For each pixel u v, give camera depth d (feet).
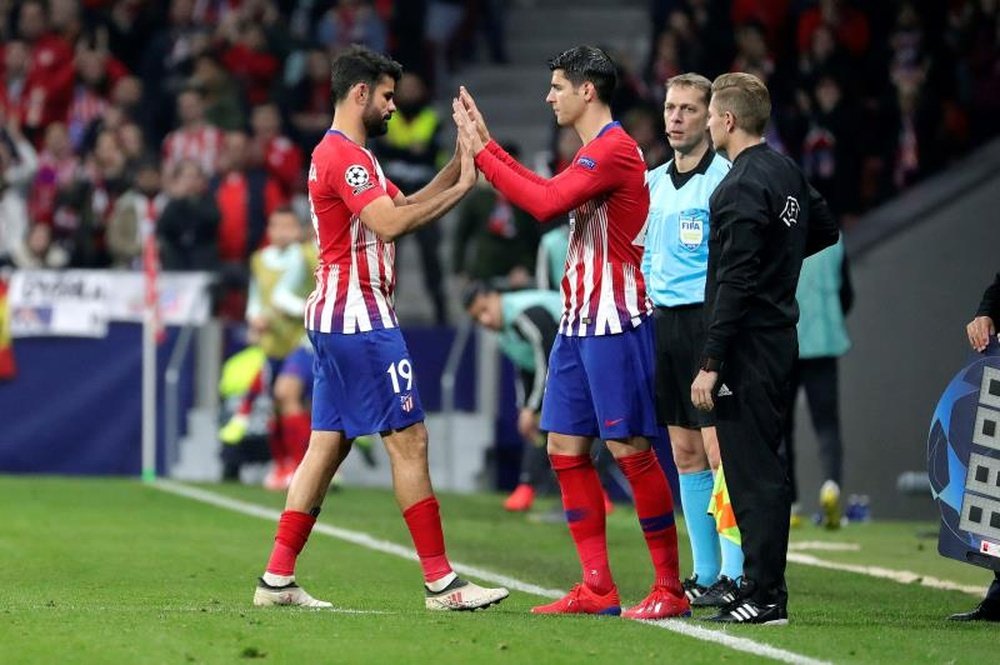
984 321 94.02
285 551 95.14
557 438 94.17
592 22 264.52
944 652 82.84
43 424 198.59
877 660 80.02
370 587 108.99
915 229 181.47
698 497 104.06
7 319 198.80
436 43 254.27
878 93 203.62
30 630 84.17
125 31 245.24
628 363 92.12
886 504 179.93
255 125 218.38
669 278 102.47
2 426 198.90
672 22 216.33
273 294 182.39
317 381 94.58
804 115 200.64
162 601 98.89
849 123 198.80
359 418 92.73
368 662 77.20
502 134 251.19
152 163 220.02
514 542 138.92
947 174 190.90
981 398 93.25
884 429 179.83
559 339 94.17
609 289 92.27
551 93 92.63
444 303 219.20
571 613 93.20
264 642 81.05
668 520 93.20
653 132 192.75
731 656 79.66
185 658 77.82
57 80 237.66
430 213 90.38
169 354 198.39
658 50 217.15
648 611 92.22
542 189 90.68
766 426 88.94
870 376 179.73
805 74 201.67
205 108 227.81
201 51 228.43
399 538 139.74
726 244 88.02
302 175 230.68
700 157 103.24
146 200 212.02
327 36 241.35
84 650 79.51
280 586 95.04
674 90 103.19
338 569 119.14
